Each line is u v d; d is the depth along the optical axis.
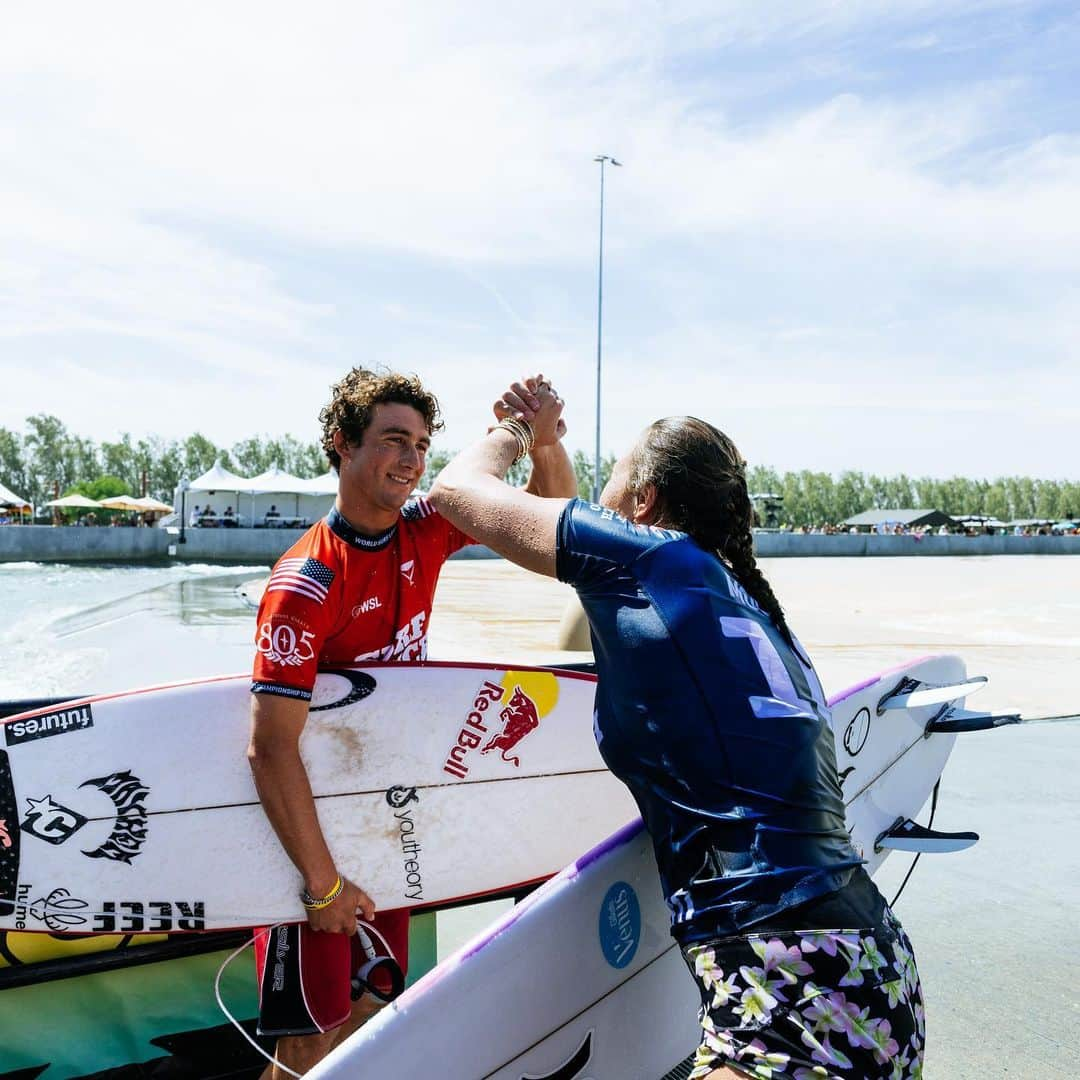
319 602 1.65
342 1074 1.29
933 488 134.25
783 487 128.75
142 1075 1.99
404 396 1.67
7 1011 1.88
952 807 3.96
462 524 1.47
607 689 1.31
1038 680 7.02
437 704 2.01
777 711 1.22
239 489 38.34
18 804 1.82
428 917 2.29
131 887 1.83
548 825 2.13
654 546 1.29
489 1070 1.41
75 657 7.23
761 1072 1.10
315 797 1.90
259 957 1.81
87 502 49.72
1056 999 2.45
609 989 1.58
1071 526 73.75
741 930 1.14
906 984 1.18
